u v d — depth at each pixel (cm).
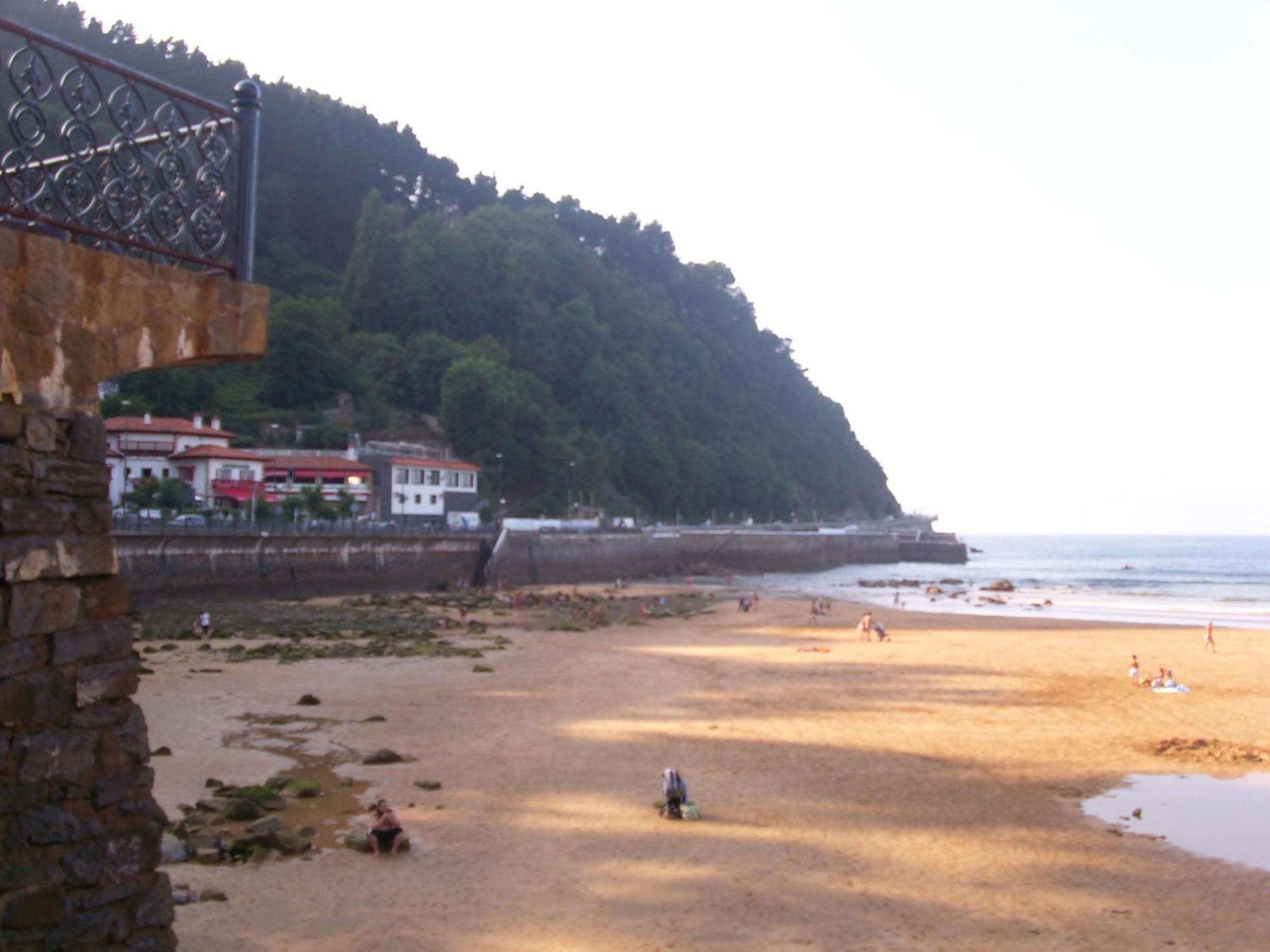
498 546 9906
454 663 4459
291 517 8306
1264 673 4375
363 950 1422
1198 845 1991
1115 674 4312
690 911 1619
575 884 1723
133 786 732
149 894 737
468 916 1565
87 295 729
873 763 2636
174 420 9275
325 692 3597
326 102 19738
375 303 15562
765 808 2200
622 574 12138
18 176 702
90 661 711
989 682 4081
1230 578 14400
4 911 648
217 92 17000
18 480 670
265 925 1491
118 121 762
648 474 16175
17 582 661
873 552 17975
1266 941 1541
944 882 1773
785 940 1512
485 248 17475
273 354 12606
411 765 2530
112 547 733
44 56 711
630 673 4269
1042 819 2152
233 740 2769
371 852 1847
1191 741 2883
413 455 11862
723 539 14400
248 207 858
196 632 5084
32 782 669
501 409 13512
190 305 804
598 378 16625
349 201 18212
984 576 14875
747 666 4550
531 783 2369
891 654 5006
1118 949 1506
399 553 8706
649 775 2469
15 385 678
